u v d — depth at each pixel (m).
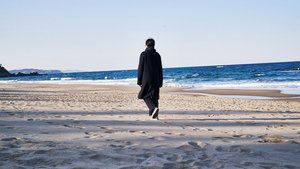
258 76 50.19
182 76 61.66
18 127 5.77
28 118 7.16
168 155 3.80
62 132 5.35
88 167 3.25
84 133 5.28
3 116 7.38
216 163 3.47
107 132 5.41
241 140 4.88
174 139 4.87
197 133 5.50
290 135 5.47
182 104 13.20
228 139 4.95
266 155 3.91
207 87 30.11
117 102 13.95
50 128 5.75
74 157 3.64
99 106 11.38
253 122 7.26
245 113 9.41
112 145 4.33
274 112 9.84
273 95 19.47
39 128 5.71
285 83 31.08
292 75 47.22
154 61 7.08
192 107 11.58
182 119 7.60
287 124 6.98
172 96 19.47
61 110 9.37
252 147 4.36
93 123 6.54
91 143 4.46
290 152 4.09
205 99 16.66
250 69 83.88
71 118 7.39
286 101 15.37
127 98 17.11
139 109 10.12
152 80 7.07
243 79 44.44
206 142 4.68
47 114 8.16
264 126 6.61
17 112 8.38
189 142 4.63
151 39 7.15
